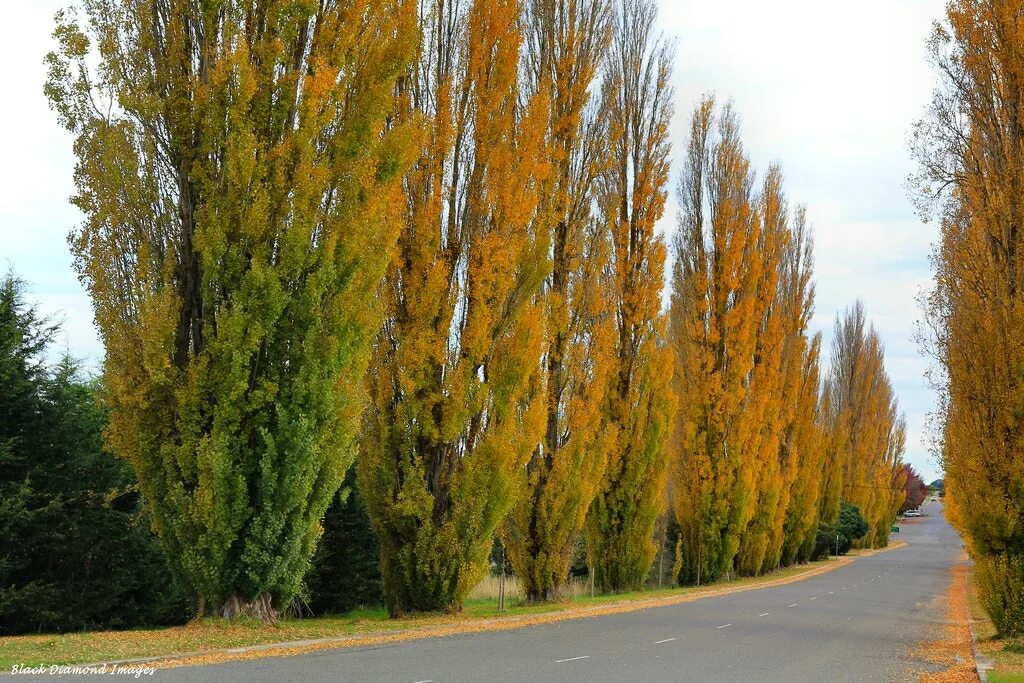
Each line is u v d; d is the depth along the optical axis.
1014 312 18.06
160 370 14.81
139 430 15.21
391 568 20.69
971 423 18.50
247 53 15.34
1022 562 18.06
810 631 19.91
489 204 21.25
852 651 16.61
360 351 16.39
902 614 25.92
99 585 26.77
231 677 10.76
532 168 21.75
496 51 21.89
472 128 21.66
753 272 40.59
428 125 20.00
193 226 15.81
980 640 18.75
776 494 44.41
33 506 26.08
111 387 15.14
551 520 25.16
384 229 16.86
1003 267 18.56
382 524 20.50
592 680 11.62
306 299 15.63
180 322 15.76
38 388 27.03
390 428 20.20
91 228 15.24
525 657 13.73
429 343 20.09
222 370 15.07
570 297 26.38
